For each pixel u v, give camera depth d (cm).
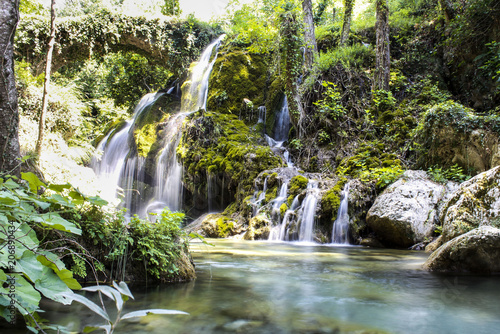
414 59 1361
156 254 353
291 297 312
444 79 1295
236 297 307
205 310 267
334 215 822
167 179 1397
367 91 1316
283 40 1275
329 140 1261
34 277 131
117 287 125
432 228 724
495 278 400
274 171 1062
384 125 1145
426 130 914
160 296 302
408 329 234
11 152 381
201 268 450
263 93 1598
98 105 1930
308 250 677
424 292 335
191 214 1312
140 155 1470
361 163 1011
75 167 595
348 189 854
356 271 445
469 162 809
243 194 1078
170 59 1839
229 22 1981
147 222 380
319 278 398
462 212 500
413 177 805
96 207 334
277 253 619
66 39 1531
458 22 1141
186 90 1725
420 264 504
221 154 1261
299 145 1257
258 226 912
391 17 1581
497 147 747
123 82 2103
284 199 946
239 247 710
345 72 1354
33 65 1464
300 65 1320
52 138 802
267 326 235
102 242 334
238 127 1402
